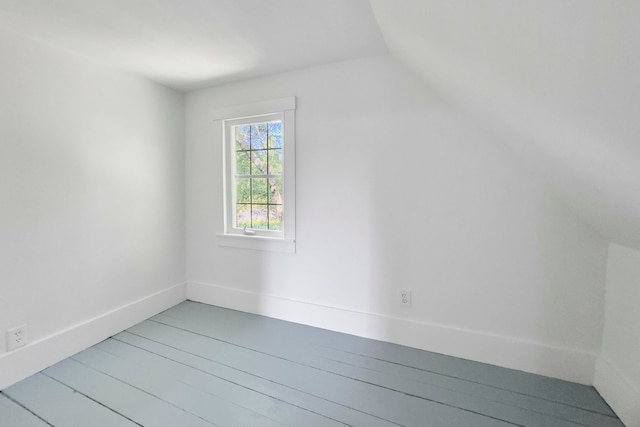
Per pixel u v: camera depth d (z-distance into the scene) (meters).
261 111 2.46
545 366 1.76
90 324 2.09
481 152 1.86
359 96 2.14
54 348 1.88
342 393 1.62
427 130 1.98
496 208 1.84
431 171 1.98
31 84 1.76
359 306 2.24
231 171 2.72
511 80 0.90
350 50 2.01
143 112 2.46
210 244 2.81
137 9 1.52
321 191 2.30
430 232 2.01
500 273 1.85
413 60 1.66
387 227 2.12
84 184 2.06
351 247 2.24
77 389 1.64
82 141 2.04
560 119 0.87
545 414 1.45
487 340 1.89
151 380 1.72
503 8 0.62
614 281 1.54
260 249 2.57
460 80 1.30
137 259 2.45
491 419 1.43
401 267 2.10
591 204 1.30
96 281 2.14
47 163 1.85
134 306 2.41
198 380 1.72
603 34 0.48
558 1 0.48
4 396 1.58
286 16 1.61
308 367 1.85
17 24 1.63
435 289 2.01
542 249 1.75
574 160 1.04
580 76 0.62
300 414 1.47
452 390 1.63
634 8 0.40
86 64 2.06
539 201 1.74
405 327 2.10
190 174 2.86
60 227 1.92
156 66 2.24
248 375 1.77
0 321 1.65
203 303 2.86
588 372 1.66
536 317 1.78
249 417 1.45
